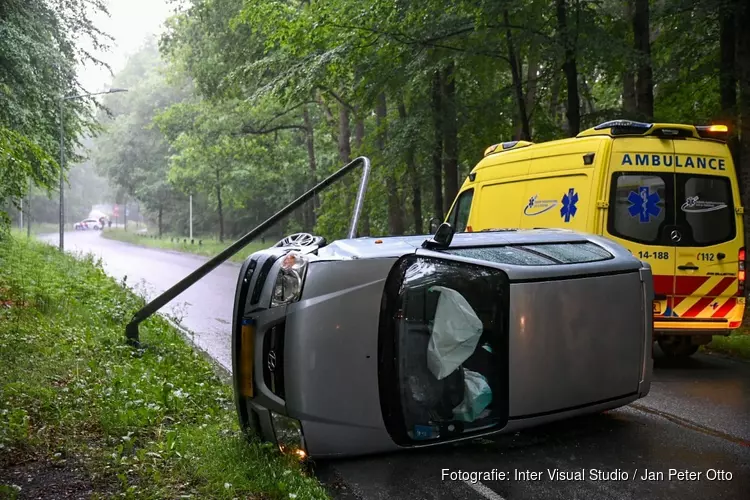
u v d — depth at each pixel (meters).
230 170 45.62
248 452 4.42
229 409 5.85
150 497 3.80
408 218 25.70
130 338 8.31
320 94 23.73
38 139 16.02
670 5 13.80
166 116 35.38
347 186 24.03
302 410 4.16
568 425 5.30
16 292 10.66
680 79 15.67
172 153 64.06
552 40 13.12
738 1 12.66
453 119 17.22
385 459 4.61
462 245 4.70
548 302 4.55
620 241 7.41
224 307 13.59
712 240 7.62
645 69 13.73
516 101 16.22
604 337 4.79
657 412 5.82
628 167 7.46
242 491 3.94
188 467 4.27
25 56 14.90
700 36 15.42
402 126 17.73
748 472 4.42
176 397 5.72
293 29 16.14
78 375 6.50
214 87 28.80
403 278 4.34
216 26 27.20
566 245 5.08
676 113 16.72
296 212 46.53
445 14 14.51
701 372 7.60
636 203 7.47
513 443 4.93
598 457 4.69
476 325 4.43
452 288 4.47
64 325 9.08
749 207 12.53
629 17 15.96
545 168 8.18
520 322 4.45
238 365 4.59
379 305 4.27
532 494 4.08
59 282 12.96
